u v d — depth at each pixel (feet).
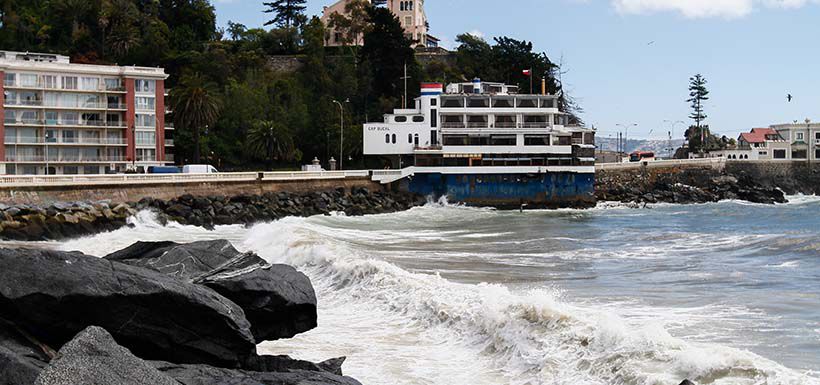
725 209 342.03
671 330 73.87
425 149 340.59
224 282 57.00
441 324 76.64
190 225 247.09
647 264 131.23
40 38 422.00
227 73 428.15
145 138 345.92
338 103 398.42
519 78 490.08
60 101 328.08
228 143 390.83
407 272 101.14
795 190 493.36
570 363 58.49
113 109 337.72
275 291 58.03
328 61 475.72
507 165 345.51
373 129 345.92
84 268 48.67
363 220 269.44
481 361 65.00
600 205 358.02
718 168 464.24
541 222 262.67
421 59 523.29
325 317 85.51
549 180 347.36
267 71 456.04
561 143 349.00
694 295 95.96
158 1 471.21
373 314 86.07
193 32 463.42
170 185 269.23
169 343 50.01
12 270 46.85
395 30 457.27
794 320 77.87
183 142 375.25
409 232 215.31
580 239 188.24
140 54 420.36
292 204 292.81
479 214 303.68
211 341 50.83
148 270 52.08
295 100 422.00
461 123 345.51
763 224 250.16
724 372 50.72
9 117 316.60
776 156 501.97
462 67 517.96
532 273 119.85
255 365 53.06
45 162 323.37
